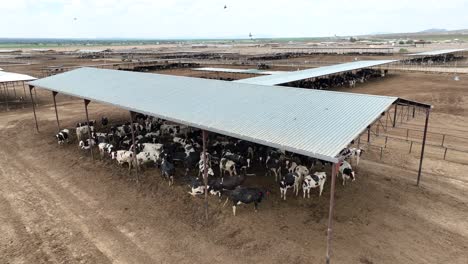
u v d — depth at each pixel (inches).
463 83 1700.3
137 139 856.9
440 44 6245.1
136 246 489.4
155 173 725.9
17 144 962.1
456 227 511.8
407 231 502.9
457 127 1023.0
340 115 497.4
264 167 741.9
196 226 533.0
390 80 1879.9
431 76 1982.0
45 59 3919.8
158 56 3941.9
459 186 639.1
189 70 2502.5
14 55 4726.9
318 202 585.6
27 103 1547.7
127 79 952.9
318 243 479.2
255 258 454.6
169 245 489.4
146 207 595.5
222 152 741.3
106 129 1067.9
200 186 620.1
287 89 660.1
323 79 1733.5
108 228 535.2
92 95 807.7
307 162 697.6
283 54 3757.4
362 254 453.7
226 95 676.1
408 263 437.1
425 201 586.2
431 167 726.5
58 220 559.8
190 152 730.8
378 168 723.4
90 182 700.7
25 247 489.7
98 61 3496.6
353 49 4608.8
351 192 617.9
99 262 456.8
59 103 1551.4
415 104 585.9
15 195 648.4
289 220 535.8
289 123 491.8
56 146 931.3
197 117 563.8
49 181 711.1
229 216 552.4
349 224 521.0
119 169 755.4
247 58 3353.8
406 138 916.0
